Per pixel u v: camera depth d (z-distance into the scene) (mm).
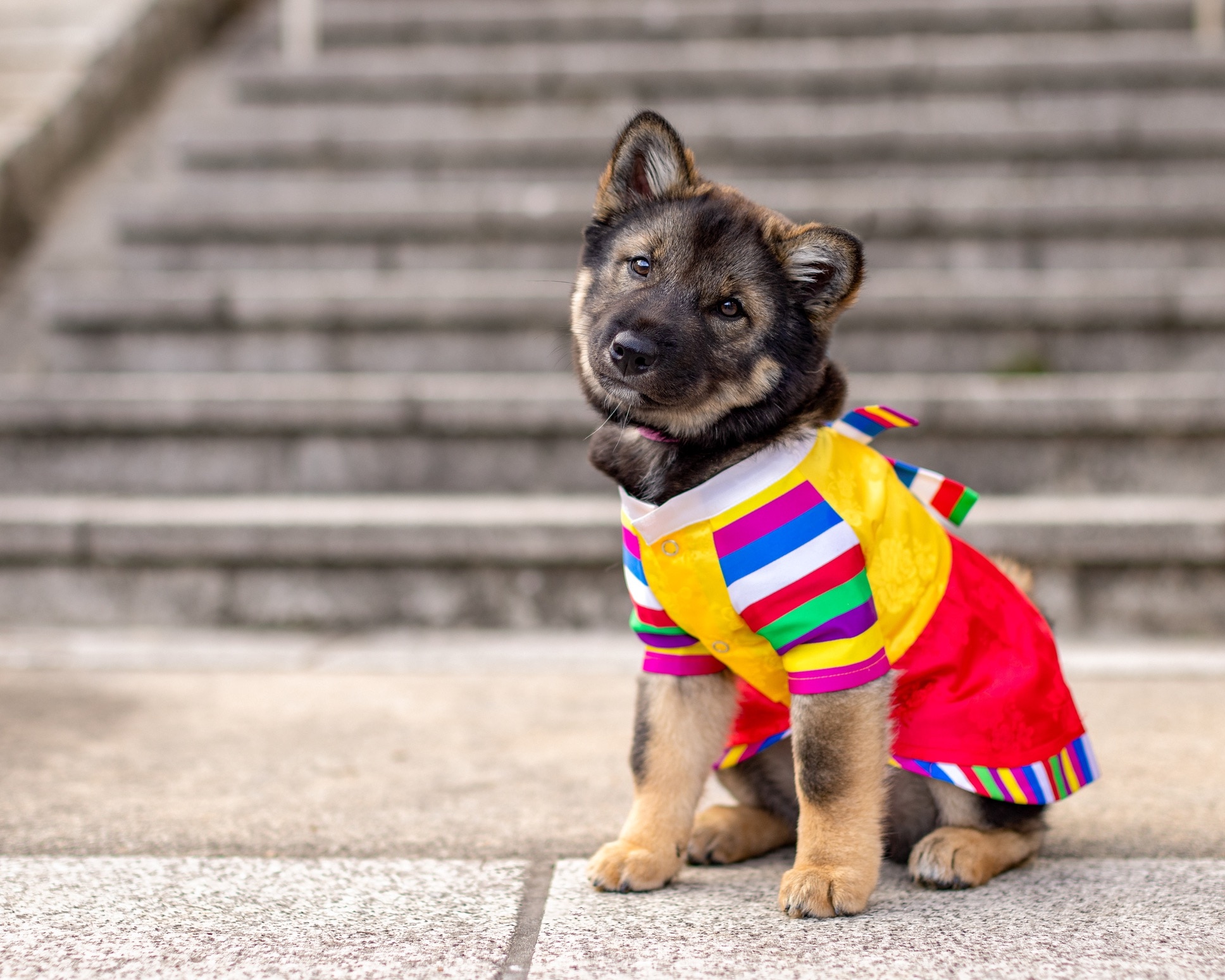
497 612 1939
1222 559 1855
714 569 1314
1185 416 2012
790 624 1304
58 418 2178
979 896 1316
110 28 3521
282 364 2508
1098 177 2820
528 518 1915
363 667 1797
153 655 1835
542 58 3377
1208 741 1562
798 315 1374
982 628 1358
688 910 1299
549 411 2127
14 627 1971
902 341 2355
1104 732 1588
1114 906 1297
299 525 1927
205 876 1338
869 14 3449
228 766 1528
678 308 1357
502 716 1651
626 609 1921
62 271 2830
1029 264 2596
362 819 1427
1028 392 2055
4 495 2221
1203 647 1839
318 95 3314
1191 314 2285
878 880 1343
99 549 1948
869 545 1331
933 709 1344
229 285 2561
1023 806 1357
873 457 1370
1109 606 1880
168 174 3213
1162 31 3379
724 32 3508
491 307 2447
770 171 2885
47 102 3145
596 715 1652
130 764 1533
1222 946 1248
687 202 1398
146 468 2205
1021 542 1864
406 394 2164
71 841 1391
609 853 1333
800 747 1311
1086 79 3076
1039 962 1236
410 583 1950
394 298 2461
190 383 2293
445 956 1246
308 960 1241
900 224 2594
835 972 1228
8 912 1292
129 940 1262
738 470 1326
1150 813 1430
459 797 1469
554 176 2957
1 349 2588
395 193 2844
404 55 3520
